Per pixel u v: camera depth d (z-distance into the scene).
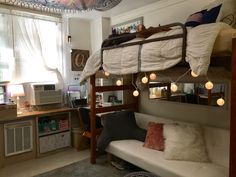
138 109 3.96
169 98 3.40
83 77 3.20
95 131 3.42
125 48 2.45
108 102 4.46
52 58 4.23
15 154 3.49
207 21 2.18
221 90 2.69
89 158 3.65
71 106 4.27
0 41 3.61
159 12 3.54
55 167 3.30
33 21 3.95
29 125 3.62
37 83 3.95
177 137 2.65
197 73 1.69
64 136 4.07
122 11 4.00
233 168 1.59
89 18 4.50
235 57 1.53
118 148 3.05
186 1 3.15
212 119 2.83
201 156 2.55
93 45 4.74
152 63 2.12
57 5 2.17
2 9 3.59
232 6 2.17
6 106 3.32
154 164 2.52
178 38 1.88
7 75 3.71
